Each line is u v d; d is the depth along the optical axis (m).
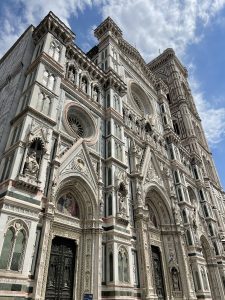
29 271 15.46
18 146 18.58
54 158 21.47
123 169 28.45
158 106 51.66
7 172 17.86
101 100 33.06
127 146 34.09
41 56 24.94
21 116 21.03
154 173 36.25
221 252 43.19
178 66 87.00
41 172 18.86
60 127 24.55
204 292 31.64
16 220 15.88
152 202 35.41
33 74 24.66
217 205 55.84
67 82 28.25
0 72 33.69
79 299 19.17
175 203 36.53
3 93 27.86
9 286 13.99
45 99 22.89
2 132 21.67
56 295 18.27
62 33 29.22
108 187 25.77
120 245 22.59
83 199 23.52
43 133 20.70
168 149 45.66
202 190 49.56
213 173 65.75
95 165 26.30
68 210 22.39
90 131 28.89
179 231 33.47
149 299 22.55
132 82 45.09
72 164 23.20
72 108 27.75
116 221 23.50
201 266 34.22
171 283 29.98
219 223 50.09
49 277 18.44
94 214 22.86
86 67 33.09
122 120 33.19
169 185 37.94
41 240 17.20
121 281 20.84
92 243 21.47
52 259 19.28
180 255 31.77
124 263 22.17
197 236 37.09
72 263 20.64
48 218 18.30
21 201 16.53
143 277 24.14
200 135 72.81
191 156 54.44
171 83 78.19
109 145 29.00
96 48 45.19
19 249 15.38
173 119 70.00
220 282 38.62
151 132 42.47
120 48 46.91
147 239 27.05
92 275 19.88
